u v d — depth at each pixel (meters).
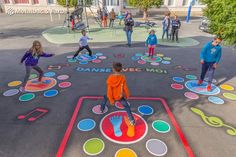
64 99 6.87
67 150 4.66
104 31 19.08
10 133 5.19
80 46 10.73
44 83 8.02
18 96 7.03
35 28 20.02
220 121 5.82
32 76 8.66
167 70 9.62
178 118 5.91
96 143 4.87
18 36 16.42
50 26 21.31
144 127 5.47
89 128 5.40
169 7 31.31
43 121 5.68
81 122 5.65
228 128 5.52
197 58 11.45
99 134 5.18
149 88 7.73
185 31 19.67
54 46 13.59
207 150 4.72
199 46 14.13
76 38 16.06
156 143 4.90
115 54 11.91
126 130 5.34
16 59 10.88
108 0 27.61
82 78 8.57
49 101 6.73
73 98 6.94
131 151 4.64
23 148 4.71
